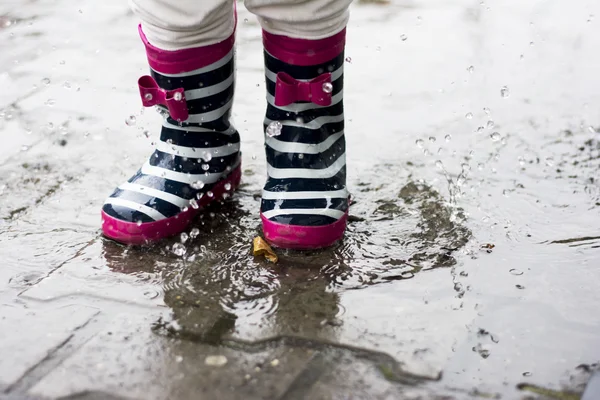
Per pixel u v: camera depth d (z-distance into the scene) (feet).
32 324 4.21
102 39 6.34
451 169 4.97
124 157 5.14
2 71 5.93
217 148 4.72
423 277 4.35
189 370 4.02
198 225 4.66
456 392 3.92
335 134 4.67
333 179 4.60
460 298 4.25
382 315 4.19
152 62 4.55
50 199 4.86
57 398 3.95
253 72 5.85
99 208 4.80
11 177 4.99
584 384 3.93
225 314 4.22
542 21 6.42
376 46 6.16
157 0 4.39
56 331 4.18
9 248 4.57
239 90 5.67
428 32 6.32
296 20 4.37
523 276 4.33
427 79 5.79
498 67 5.88
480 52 6.06
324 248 4.52
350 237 4.57
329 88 4.49
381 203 4.77
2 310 4.27
